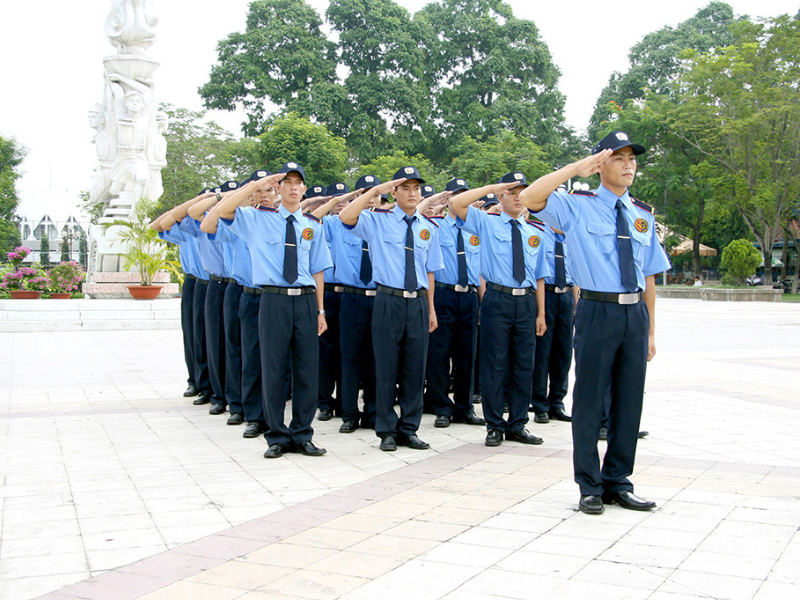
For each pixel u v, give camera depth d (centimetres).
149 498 400
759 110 2939
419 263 541
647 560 297
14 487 422
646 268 400
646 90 3562
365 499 394
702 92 3170
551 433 596
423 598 264
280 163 3278
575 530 337
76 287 2177
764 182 3102
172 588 279
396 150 3734
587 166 359
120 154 1883
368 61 4122
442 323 622
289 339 507
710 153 3241
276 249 509
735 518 351
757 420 610
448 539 327
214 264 658
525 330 548
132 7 1844
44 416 648
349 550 315
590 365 375
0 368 971
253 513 371
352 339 604
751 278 3844
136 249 1733
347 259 613
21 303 1568
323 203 683
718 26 4581
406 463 481
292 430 514
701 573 283
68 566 303
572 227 384
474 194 534
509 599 261
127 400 737
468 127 4097
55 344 1270
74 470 461
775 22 2964
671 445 517
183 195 3603
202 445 538
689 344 1302
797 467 452
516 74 4369
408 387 536
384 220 540
